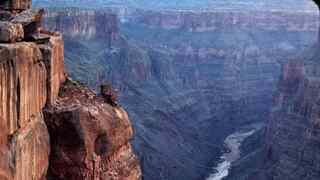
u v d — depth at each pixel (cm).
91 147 2045
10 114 1631
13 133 1659
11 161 1608
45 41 2088
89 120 2048
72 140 2017
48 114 2008
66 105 2072
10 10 2119
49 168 2008
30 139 1766
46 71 2017
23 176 1698
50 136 2017
